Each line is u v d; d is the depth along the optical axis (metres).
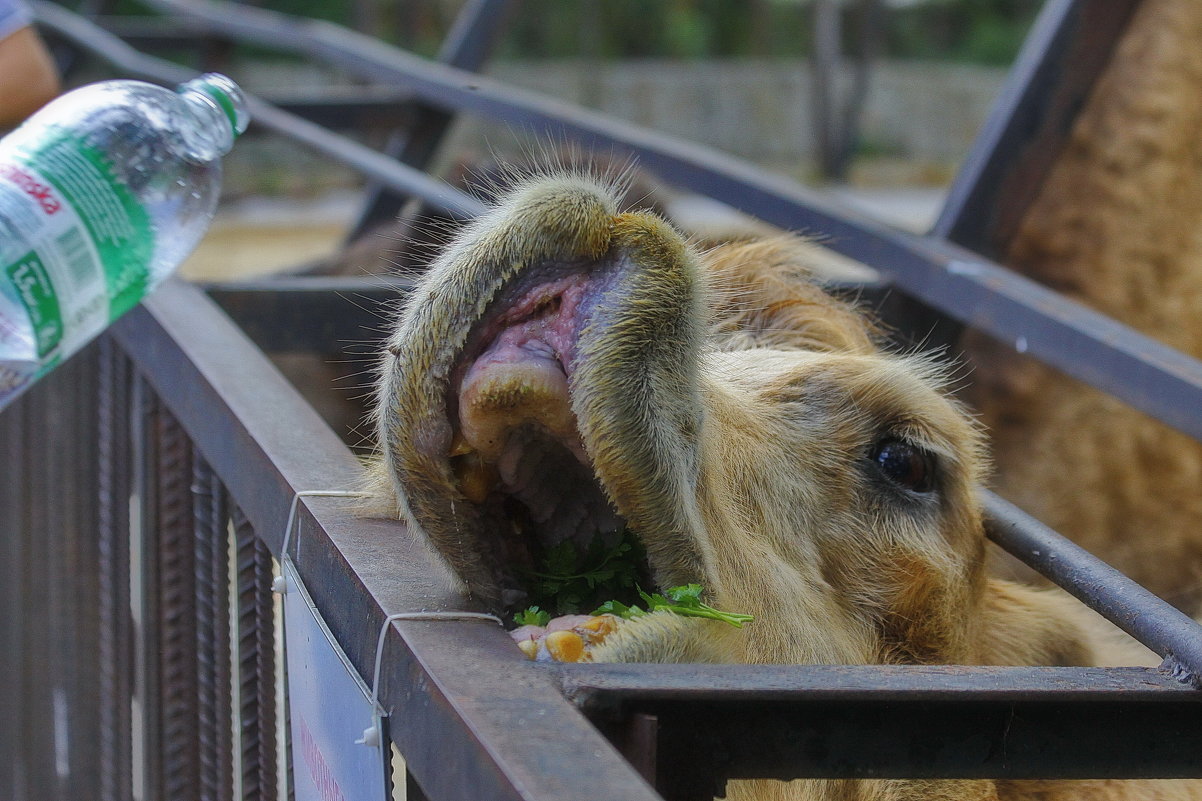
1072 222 5.72
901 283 5.09
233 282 4.59
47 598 4.78
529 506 2.11
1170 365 3.86
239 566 2.77
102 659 4.03
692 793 1.74
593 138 6.24
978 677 1.88
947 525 3.22
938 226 5.74
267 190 27.81
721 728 1.75
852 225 5.26
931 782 3.38
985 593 3.65
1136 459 5.50
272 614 2.79
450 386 1.88
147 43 14.09
